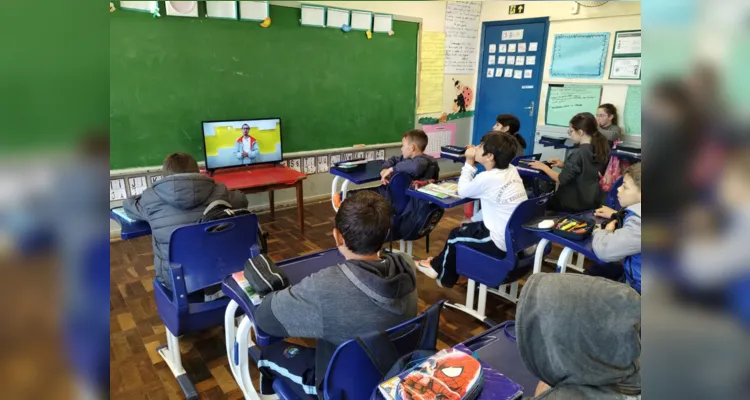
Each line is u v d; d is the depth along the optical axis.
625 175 1.70
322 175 4.73
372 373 1.13
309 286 1.17
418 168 2.94
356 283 1.16
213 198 1.94
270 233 3.89
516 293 2.76
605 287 0.80
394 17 4.75
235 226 1.78
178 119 3.70
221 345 2.28
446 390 0.88
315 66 4.34
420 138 3.15
